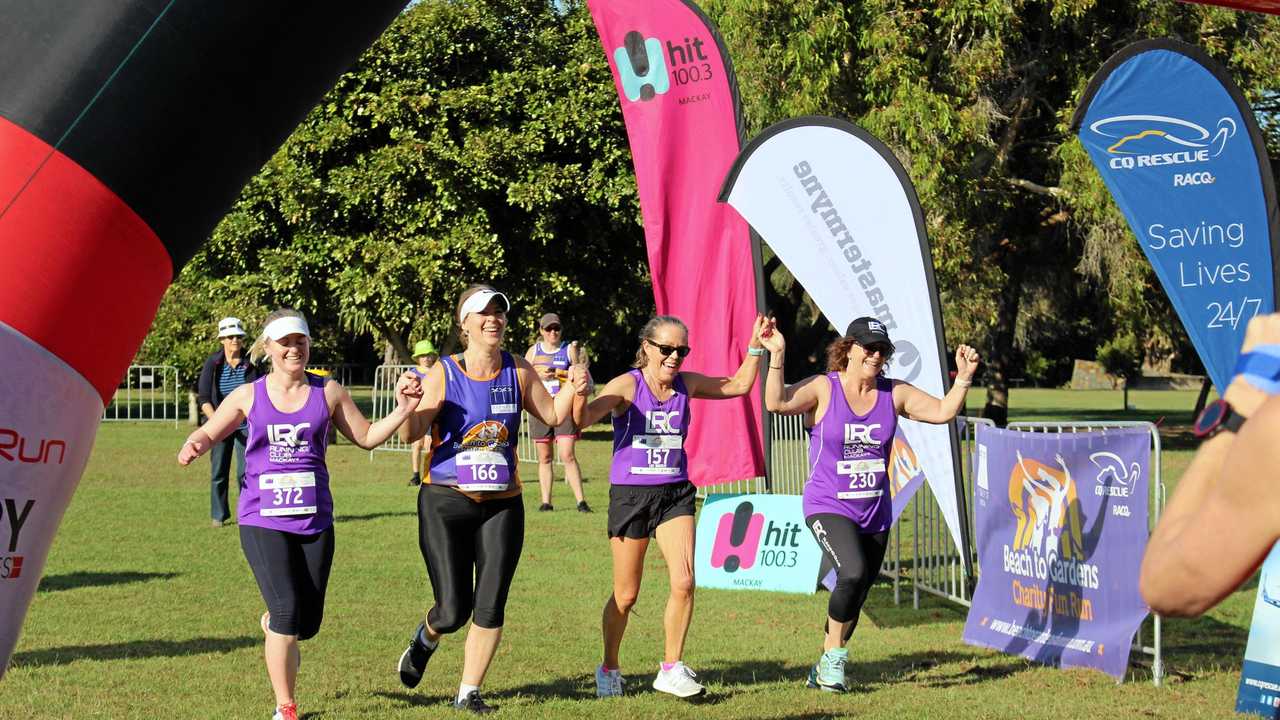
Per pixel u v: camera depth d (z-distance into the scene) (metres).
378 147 26.00
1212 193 7.56
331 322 31.38
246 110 3.52
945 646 7.93
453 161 24.30
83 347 3.45
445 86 25.47
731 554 10.10
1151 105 7.59
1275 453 1.42
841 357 6.74
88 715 5.86
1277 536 1.44
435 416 5.91
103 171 3.35
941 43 20.20
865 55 19.89
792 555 9.93
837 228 8.52
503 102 25.09
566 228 26.39
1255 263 7.51
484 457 5.87
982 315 22.30
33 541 3.46
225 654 7.29
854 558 6.43
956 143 19.55
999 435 7.93
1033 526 7.60
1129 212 7.66
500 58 26.09
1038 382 61.28
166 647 7.47
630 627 8.34
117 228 3.41
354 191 24.62
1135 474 6.77
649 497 6.30
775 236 8.65
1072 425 7.32
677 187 9.64
